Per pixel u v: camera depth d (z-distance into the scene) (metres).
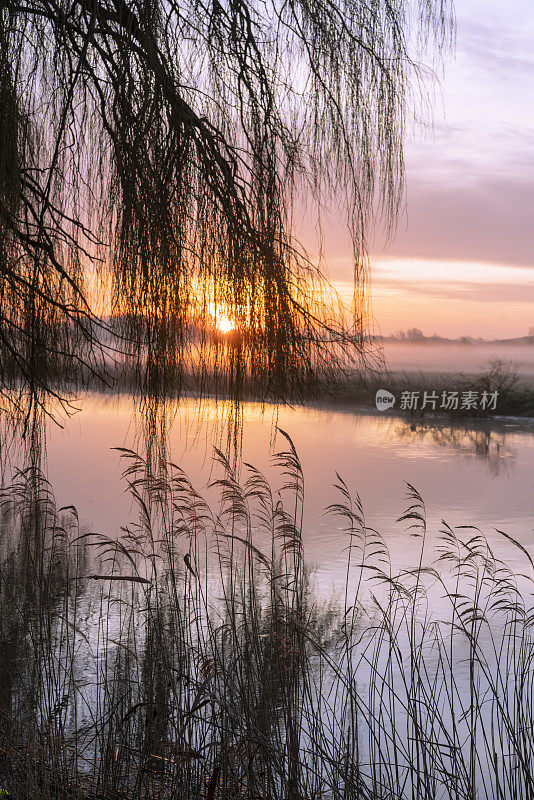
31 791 2.87
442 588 7.09
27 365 2.56
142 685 4.06
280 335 2.33
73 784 3.21
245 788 3.01
